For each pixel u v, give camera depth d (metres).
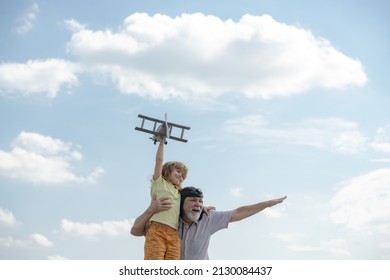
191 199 9.04
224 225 9.31
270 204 9.39
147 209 8.93
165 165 9.70
